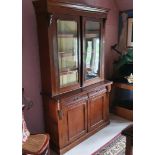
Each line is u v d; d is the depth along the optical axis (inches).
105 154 90.7
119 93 145.9
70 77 94.4
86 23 94.8
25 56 88.1
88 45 99.8
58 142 90.7
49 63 84.0
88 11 93.7
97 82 110.2
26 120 93.0
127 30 135.4
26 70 89.4
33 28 88.8
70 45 92.7
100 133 110.7
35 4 81.0
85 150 94.3
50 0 75.6
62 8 81.7
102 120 115.3
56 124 89.7
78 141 99.4
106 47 133.6
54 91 87.4
